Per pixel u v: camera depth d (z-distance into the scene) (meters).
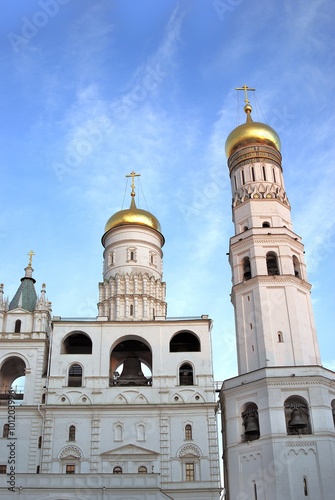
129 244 82.19
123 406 64.00
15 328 71.12
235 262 71.94
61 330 68.88
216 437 62.66
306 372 60.50
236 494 57.94
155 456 61.69
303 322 66.00
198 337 68.69
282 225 73.00
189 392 65.25
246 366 64.94
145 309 75.25
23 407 64.94
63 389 65.31
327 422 57.59
